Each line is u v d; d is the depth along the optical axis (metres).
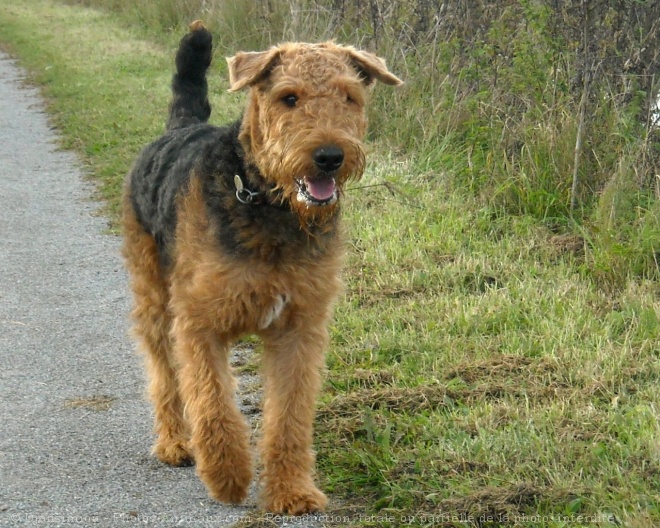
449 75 8.63
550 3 7.20
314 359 3.91
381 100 9.14
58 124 11.94
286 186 3.68
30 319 5.95
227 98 11.41
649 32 6.91
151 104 12.02
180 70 5.21
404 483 3.80
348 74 3.84
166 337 4.38
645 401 4.37
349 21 9.91
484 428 4.16
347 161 3.69
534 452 3.93
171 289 4.03
